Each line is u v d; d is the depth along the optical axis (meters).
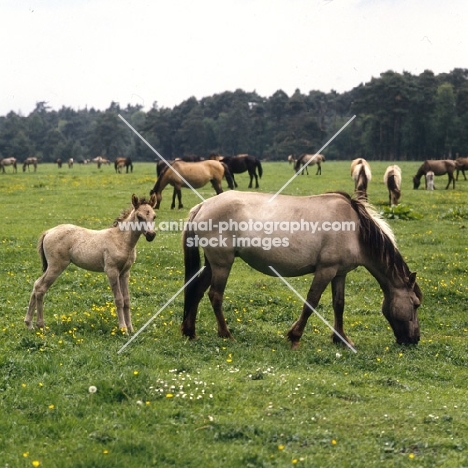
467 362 9.17
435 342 10.09
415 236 19.50
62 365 8.07
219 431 6.43
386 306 9.95
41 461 5.83
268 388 7.50
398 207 23.47
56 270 9.95
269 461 5.86
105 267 9.80
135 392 7.27
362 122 100.44
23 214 24.11
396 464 5.86
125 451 6.03
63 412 6.76
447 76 113.38
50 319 10.59
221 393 7.32
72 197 30.09
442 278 14.51
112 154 125.81
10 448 6.09
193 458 5.90
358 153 107.94
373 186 35.56
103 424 6.53
